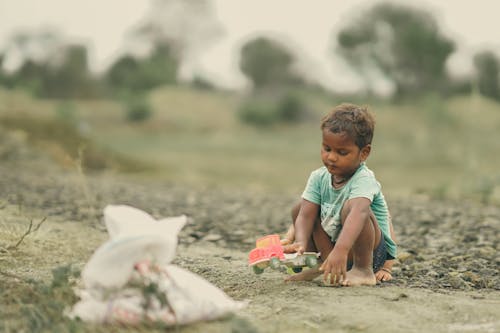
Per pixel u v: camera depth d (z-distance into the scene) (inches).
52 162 580.7
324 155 165.2
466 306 157.2
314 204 173.9
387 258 187.5
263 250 163.2
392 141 1494.8
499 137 1353.3
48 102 2053.4
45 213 277.1
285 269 198.8
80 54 2696.9
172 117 1894.7
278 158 1206.3
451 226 292.8
